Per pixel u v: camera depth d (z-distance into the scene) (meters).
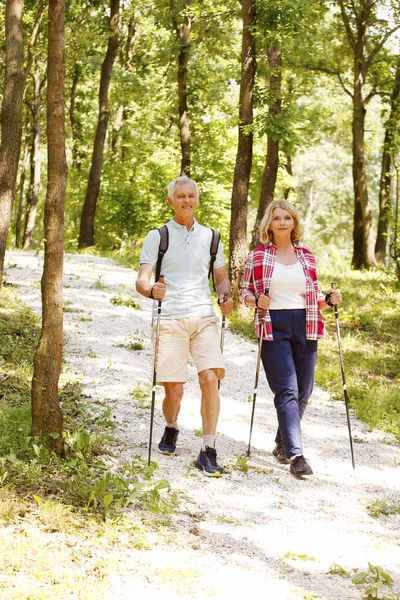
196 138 20.58
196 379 7.56
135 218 21.22
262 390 7.51
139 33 23.38
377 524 4.39
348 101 25.83
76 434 4.86
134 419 5.88
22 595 2.77
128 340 8.70
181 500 4.27
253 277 5.25
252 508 4.36
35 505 3.71
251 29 11.03
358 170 19.95
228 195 21.56
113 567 3.15
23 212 29.09
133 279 12.84
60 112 4.55
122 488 4.15
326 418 6.81
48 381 4.57
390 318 11.74
